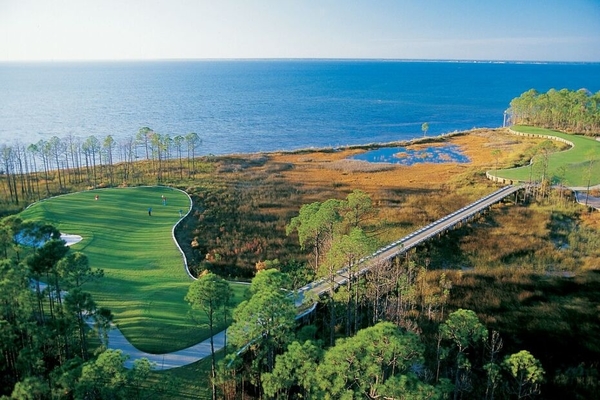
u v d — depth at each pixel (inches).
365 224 3334.2
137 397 1263.5
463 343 1585.9
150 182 4421.8
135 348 1739.7
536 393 1690.5
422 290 2351.1
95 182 4429.1
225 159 5570.9
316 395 1219.9
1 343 1409.9
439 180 4611.2
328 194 4138.8
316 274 2249.0
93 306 1478.8
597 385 1740.9
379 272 2092.8
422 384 1198.3
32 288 1862.7
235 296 2143.2
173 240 2923.2
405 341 1253.1
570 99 6481.3
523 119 7258.9
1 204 3624.5
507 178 4266.7
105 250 2662.4
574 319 2151.8
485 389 1722.4
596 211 3457.2
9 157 5187.0
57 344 1541.6
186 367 1649.9
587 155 4798.2
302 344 1366.9
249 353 1736.0
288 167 5265.8
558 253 2819.9
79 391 1115.3
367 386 1225.4
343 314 2055.9
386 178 4766.2
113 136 7687.0
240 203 3826.3
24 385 1176.2
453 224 3184.1
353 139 7657.5
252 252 2920.8
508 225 3260.3
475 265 2719.0
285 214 3595.0
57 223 3029.0
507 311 2220.7
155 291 2146.9
